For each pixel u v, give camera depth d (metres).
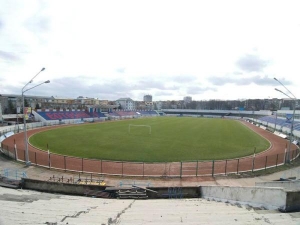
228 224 5.40
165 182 17.84
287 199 6.35
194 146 32.25
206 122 81.38
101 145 31.95
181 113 165.25
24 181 14.98
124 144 32.84
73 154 26.45
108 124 66.38
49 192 14.62
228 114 146.12
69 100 150.00
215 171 20.92
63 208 8.12
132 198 13.34
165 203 9.97
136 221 6.26
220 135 44.94
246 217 6.04
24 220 6.26
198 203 9.96
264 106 181.00
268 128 59.88
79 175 18.20
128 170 20.84
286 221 5.27
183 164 22.88
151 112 145.12
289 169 21.52
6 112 97.06
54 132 46.62
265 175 19.73
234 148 31.66
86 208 8.31
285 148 33.34
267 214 6.02
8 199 9.80
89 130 50.34
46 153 26.91
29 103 107.56
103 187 14.80
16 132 45.75
